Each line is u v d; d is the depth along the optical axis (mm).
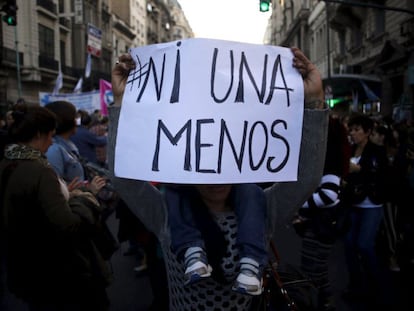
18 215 2248
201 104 1615
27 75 26859
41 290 2309
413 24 15945
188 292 1754
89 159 5805
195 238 1619
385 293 3820
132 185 1837
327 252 3260
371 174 3803
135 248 5402
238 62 1668
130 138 1699
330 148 3197
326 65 34094
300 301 2102
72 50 33375
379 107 20359
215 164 1597
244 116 1638
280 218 1805
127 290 4344
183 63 1641
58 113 3402
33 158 2307
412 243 4773
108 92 13109
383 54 18734
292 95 1696
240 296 1756
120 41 43219
